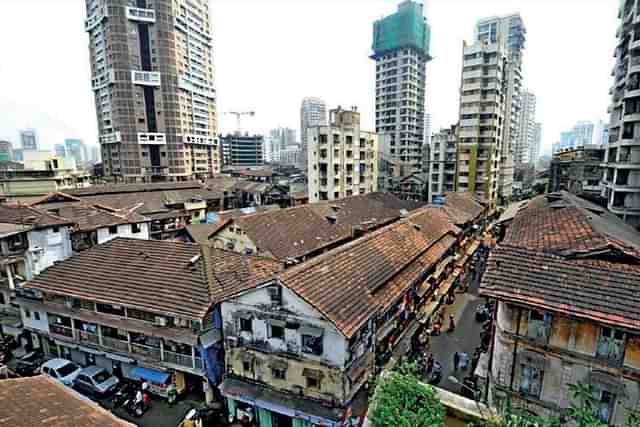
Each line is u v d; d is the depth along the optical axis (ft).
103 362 78.18
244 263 76.69
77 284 76.54
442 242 106.22
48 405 38.32
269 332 59.26
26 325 82.17
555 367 46.34
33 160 239.09
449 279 108.99
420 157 411.54
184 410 67.15
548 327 46.44
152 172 331.77
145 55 324.39
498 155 260.42
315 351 55.47
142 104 322.34
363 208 152.46
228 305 62.54
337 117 235.61
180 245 84.79
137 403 66.59
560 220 78.33
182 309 65.00
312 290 57.06
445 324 97.91
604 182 154.30
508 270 50.52
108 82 312.91
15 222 89.86
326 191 215.72
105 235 115.34
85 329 76.74
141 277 75.56
